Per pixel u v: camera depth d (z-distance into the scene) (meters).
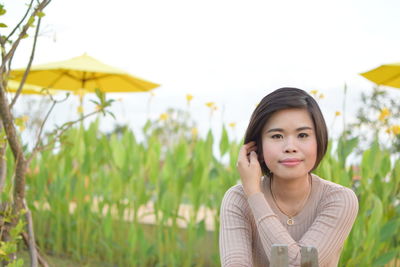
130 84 6.30
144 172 4.77
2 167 2.34
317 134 1.40
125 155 4.70
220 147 4.18
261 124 1.41
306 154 1.38
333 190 1.48
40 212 5.07
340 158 3.29
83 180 4.98
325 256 1.39
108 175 5.00
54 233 5.36
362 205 3.17
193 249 4.90
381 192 3.31
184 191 4.97
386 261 3.01
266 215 1.38
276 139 1.39
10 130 2.28
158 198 4.64
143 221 5.61
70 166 4.93
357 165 3.95
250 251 1.46
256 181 1.44
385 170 3.41
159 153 4.75
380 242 3.04
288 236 1.35
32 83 5.77
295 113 1.38
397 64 4.12
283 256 1.10
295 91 1.40
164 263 4.86
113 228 5.34
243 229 1.48
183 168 4.59
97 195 5.31
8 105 2.26
